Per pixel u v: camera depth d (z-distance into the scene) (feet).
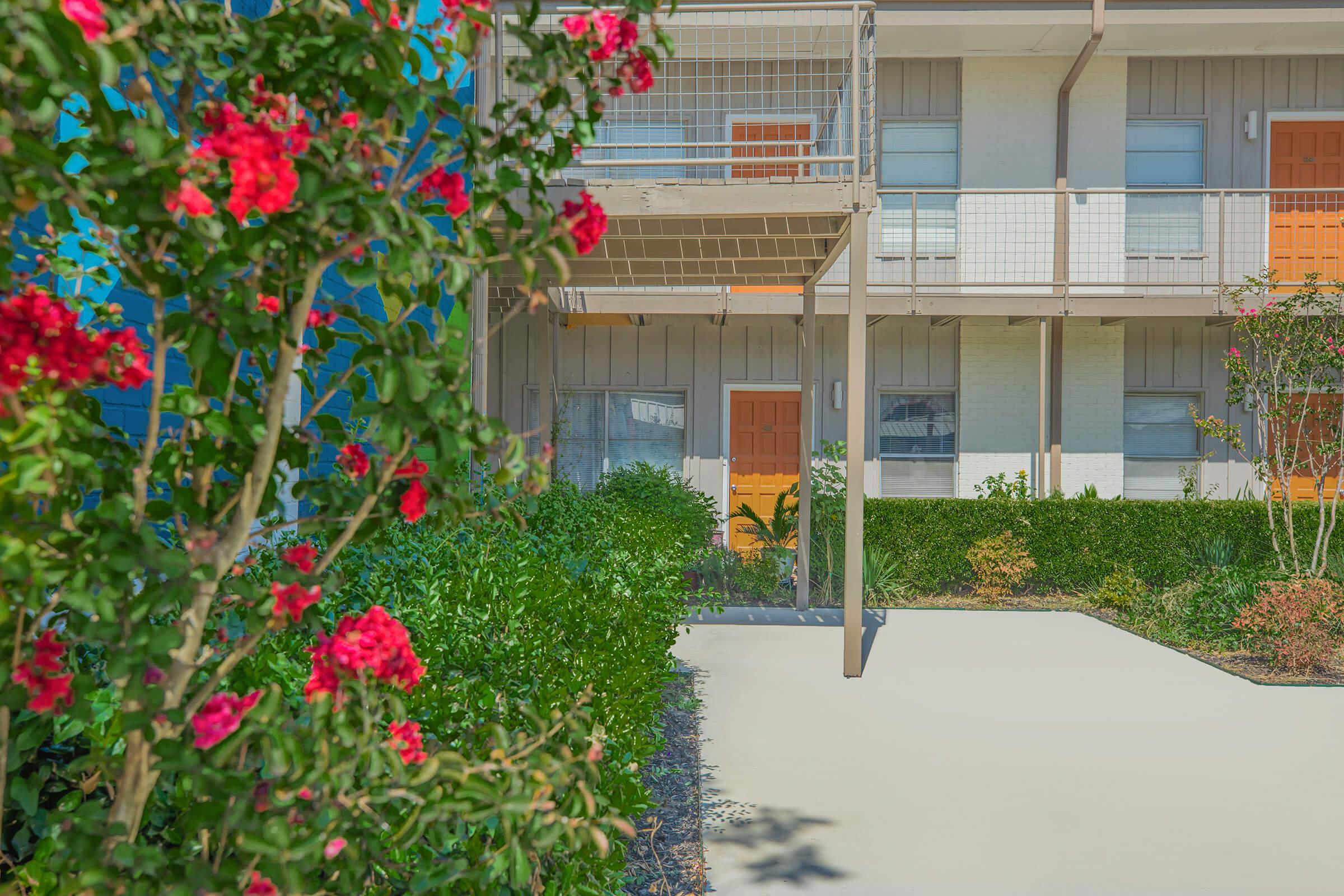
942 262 43.01
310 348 6.26
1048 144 42.70
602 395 43.73
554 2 23.39
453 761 5.79
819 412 43.14
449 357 5.56
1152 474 43.70
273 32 5.12
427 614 11.76
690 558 29.30
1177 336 43.32
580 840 6.08
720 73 40.50
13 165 4.33
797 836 14.51
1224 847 14.21
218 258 4.98
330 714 5.80
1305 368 34.94
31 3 3.96
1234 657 27.45
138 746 5.53
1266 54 42.19
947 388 43.32
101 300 11.34
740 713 21.27
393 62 5.07
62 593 5.10
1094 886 12.91
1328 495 42.83
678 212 23.06
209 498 5.82
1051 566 38.11
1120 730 20.20
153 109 4.54
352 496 6.06
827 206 23.21
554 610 12.62
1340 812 15.67
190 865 5.18
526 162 6.02
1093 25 38.55
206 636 7.22
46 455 4.67
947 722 20.68
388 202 5.06
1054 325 42.11
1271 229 42.83
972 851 14.02
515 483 6.17
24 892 6.19
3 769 5.76
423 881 5.90
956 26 38.93
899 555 38.32
